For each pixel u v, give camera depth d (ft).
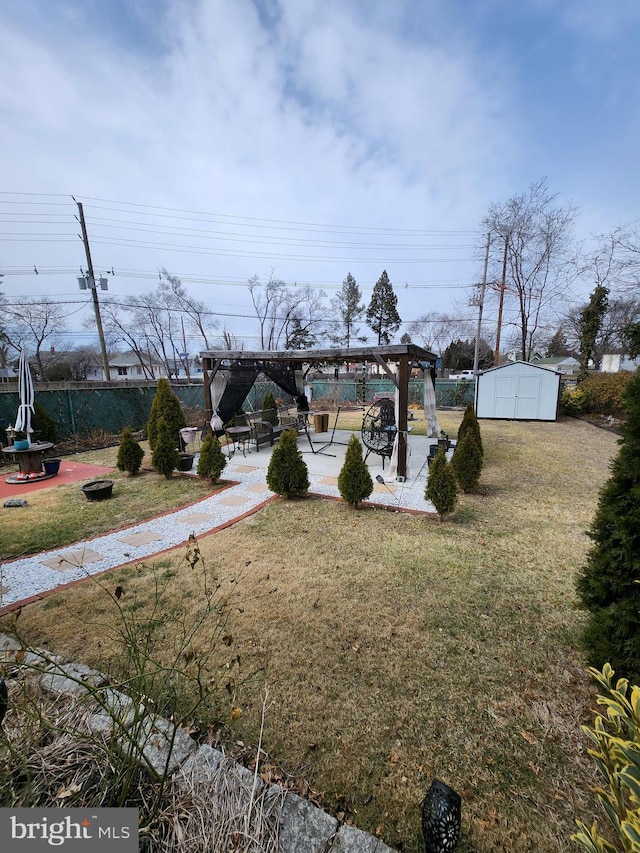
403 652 7.93
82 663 7.53
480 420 43.83
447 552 12.47
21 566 11.81
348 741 5.98
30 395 21.89
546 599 9.84
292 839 4.34
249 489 19.40
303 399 37.47
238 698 6.76
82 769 4.88
